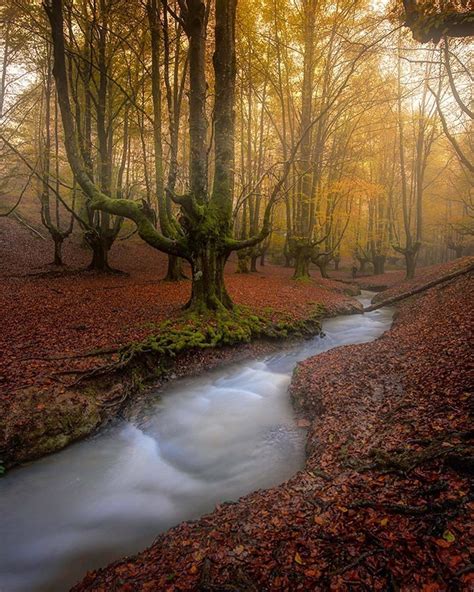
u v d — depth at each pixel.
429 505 3.55
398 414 5.89
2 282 16.09
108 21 15.09
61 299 13.48
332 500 4.05
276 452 6.29
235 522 4.01
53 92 20.22
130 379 8.38
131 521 4.92
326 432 6.00
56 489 5.53
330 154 22.80
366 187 20.77
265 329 11.96
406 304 17.70
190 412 7.93
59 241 20.75
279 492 4.50
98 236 20.09
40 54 18.20
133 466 6.13
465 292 13.46
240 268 26.08
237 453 6.38
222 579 3.18
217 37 11.27
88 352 8.40
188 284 18.03
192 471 5.96
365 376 7.93
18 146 20.25
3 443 5.74
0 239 24.31
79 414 6.71
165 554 3.70
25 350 8.33
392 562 3.04
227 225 11.84
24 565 4.26
